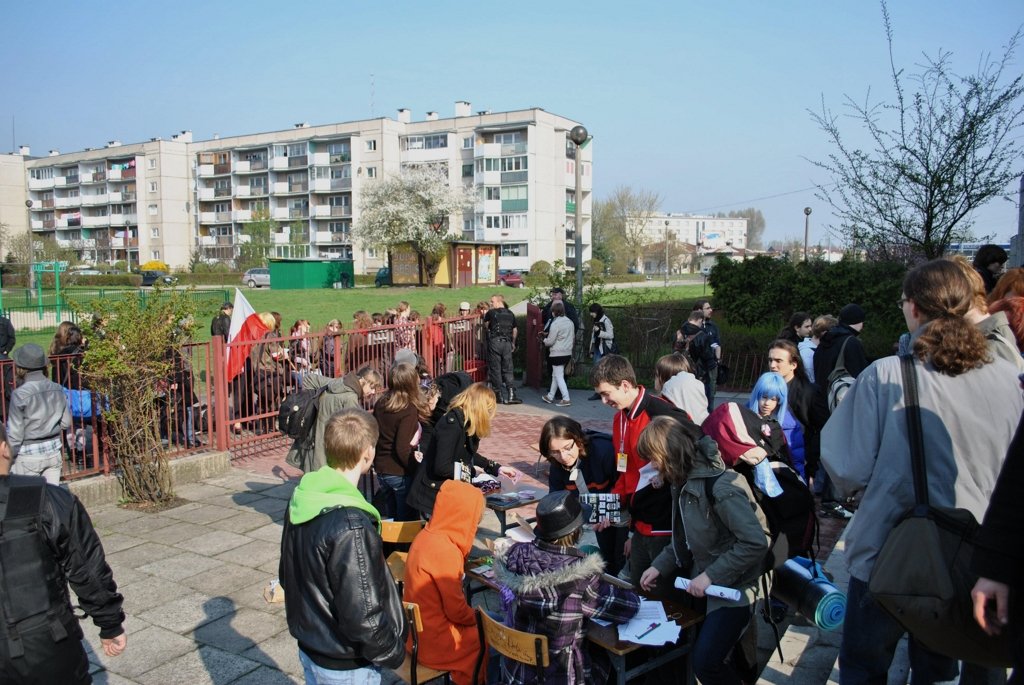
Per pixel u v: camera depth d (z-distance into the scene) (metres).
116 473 7.87
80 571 2.75
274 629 4.98
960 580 2.30
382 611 2.68
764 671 4.05
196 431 9.38
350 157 82.06
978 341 2.53
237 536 6.75
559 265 17.34
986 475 2.47
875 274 14.68
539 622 3.10
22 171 108.44
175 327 8.05
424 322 12.52
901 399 2.59
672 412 4.39
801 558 4.04
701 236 174.38
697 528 3.44
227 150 90.50
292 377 10.27
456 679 3.54
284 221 88.38
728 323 16.25
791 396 6.49
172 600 5.41
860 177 12.21
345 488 2.85
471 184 78.75
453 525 3.66
